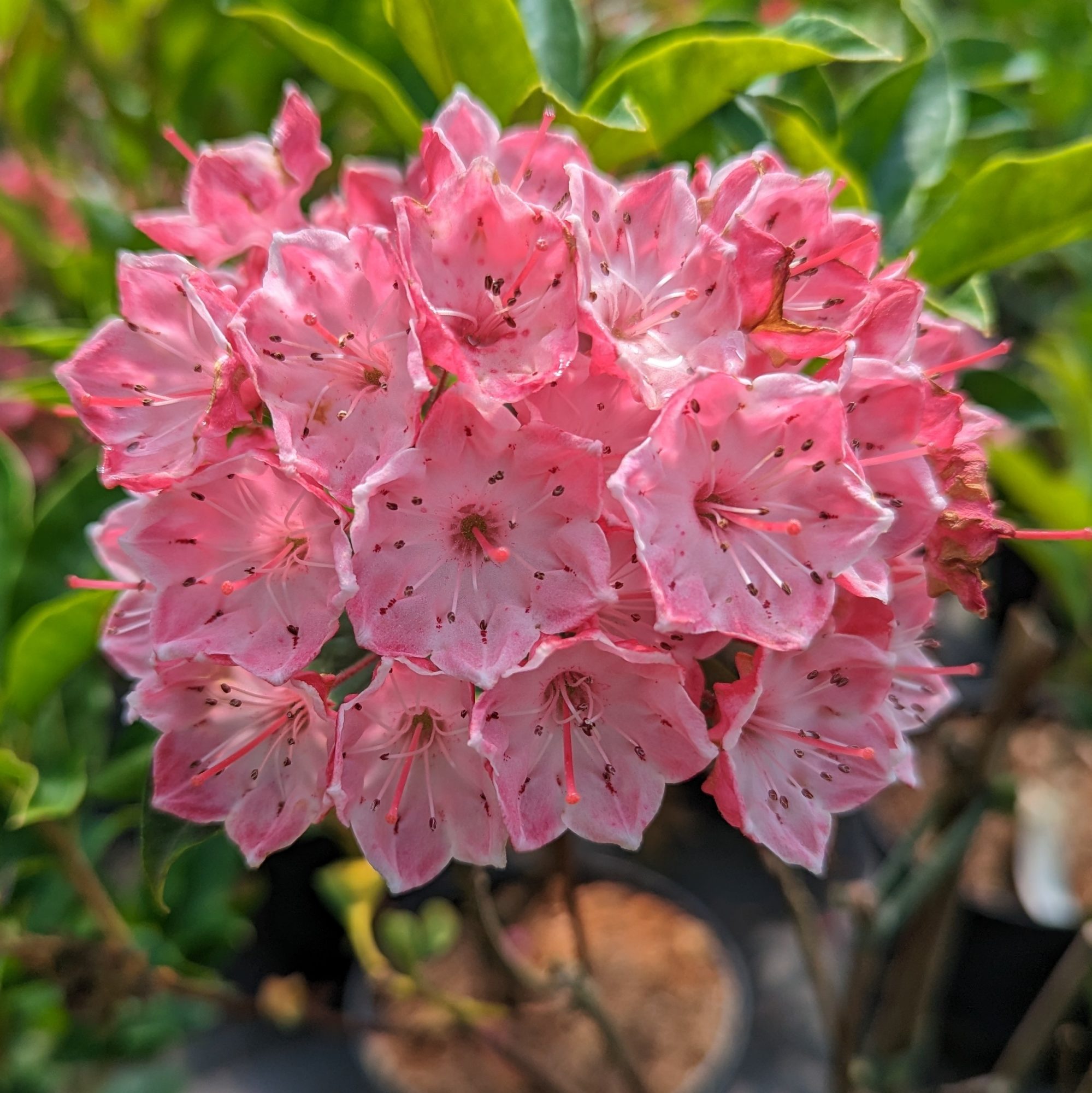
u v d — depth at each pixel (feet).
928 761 0.89
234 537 0.39
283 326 0.38
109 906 0.55
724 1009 0.74
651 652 0.37
